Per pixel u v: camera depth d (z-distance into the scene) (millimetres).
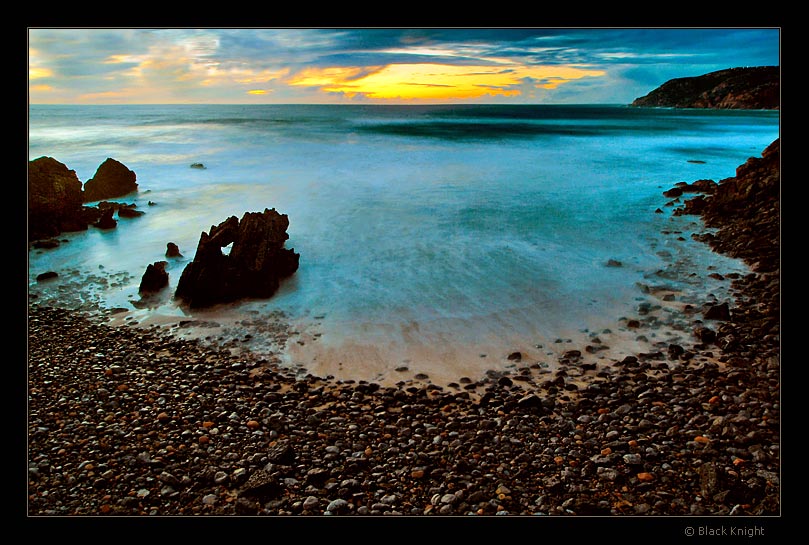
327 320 10805
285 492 6062
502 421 7469
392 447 6918
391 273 12984
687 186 20844
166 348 9812
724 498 5742
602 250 14219
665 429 7137
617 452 6652
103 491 6062
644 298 11445
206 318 11016
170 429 7297
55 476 6289
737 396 7832
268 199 20344
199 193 21734
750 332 9781
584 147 37125
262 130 50625
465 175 25031
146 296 12078
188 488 6145
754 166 17625
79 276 13273
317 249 14555
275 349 9758
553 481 6156
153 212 18938
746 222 15242
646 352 9406
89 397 8070
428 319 10734
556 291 11844
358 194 20859
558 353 9453
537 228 16141
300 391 8383
